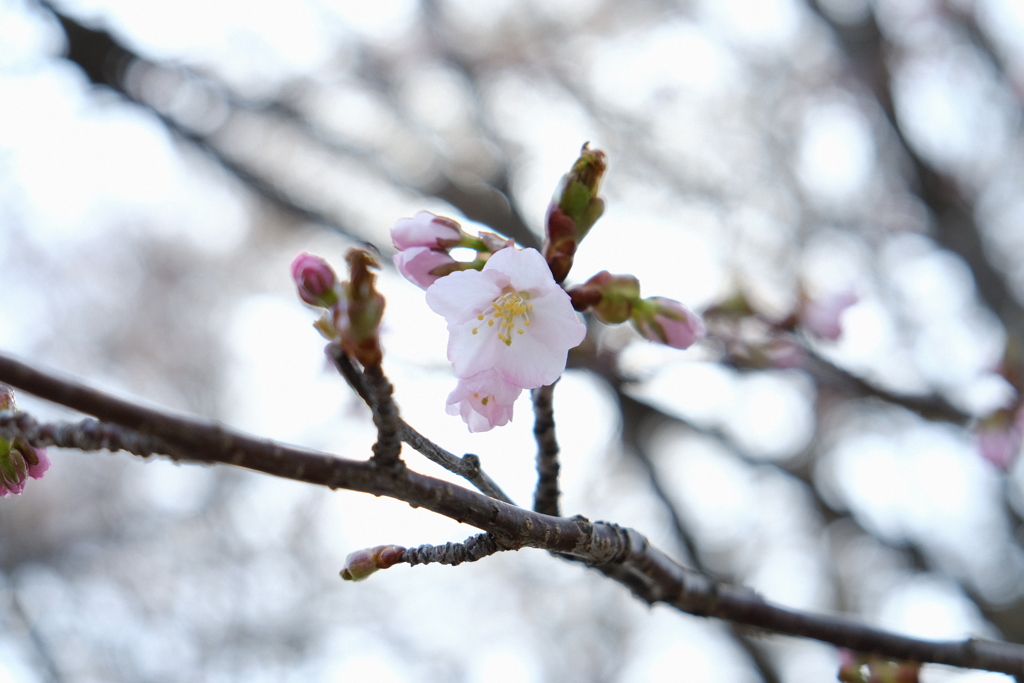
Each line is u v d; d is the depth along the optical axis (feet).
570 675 37.81
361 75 27.58
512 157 28.09
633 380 12.96
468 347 5.59
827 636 7.24
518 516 4.73
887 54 21.70
